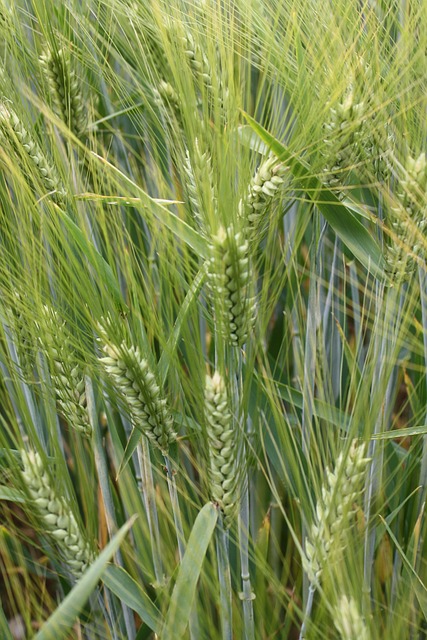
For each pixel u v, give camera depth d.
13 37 0.60
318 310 0.55
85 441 0.61
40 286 0.51
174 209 0.59
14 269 0.51
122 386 0.48
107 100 0.67
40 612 0.51
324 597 0.45
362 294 0.71
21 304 0.50
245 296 0.46
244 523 0.52
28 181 0.54
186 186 0.54
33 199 0.50
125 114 0.68
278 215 0.52
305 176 0.50
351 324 0.76
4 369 0.60
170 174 0.58
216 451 0.47
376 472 0.54
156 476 0.59
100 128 0.70
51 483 0.47
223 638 0.51
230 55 0.49
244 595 0.51
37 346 0.51
